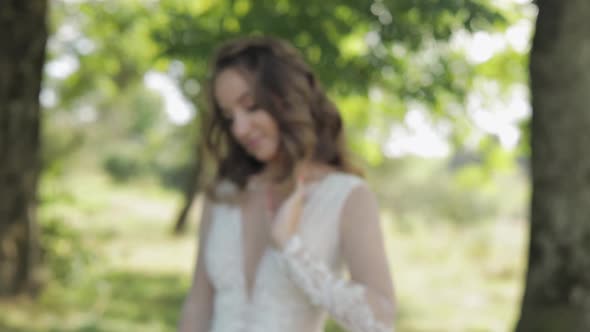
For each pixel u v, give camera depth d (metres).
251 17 6.86
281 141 2.09
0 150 7.53
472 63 8.76
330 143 2.11
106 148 32.19
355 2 6.67
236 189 2.17
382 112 9.94
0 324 6.72
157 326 7.71
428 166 23.41
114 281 10.43
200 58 7.10
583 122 4.64
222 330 2.07
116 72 14.84
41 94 7.81
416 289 12.01
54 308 7.61
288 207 1.93
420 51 7.23
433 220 20.47
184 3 8.71
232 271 2.10
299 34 6.77
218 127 2.25
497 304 11.00
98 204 17.17
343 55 7.29
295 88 2.05
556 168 4.72
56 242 8.48
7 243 7.57
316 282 1.87
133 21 11.04
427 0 6.13
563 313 4.67
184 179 27.80
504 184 20.36
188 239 16.94
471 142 9.30
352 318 1.85
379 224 1.99
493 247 16.47
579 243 4.68
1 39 7.45
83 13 11.79
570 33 4.65
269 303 2.00
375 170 23.56
